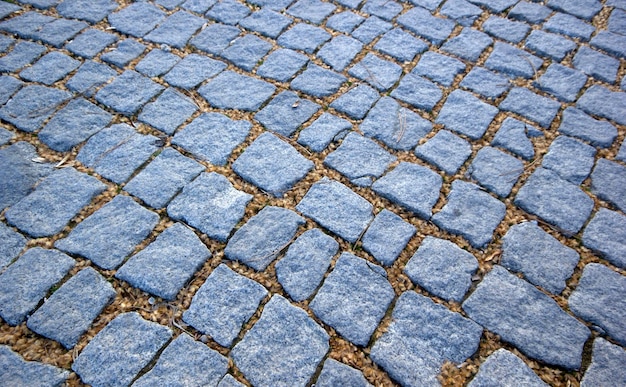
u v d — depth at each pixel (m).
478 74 3.33
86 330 2.17
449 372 2.12
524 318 2.28
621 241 2.56
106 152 2.79
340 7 3.80
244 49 3.44
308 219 2.57
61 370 2.05
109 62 3.29
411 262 2.44
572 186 2.77
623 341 2.23
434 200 2.68
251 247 2.45
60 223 2.49
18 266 2.33
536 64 3.41
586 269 2.46
